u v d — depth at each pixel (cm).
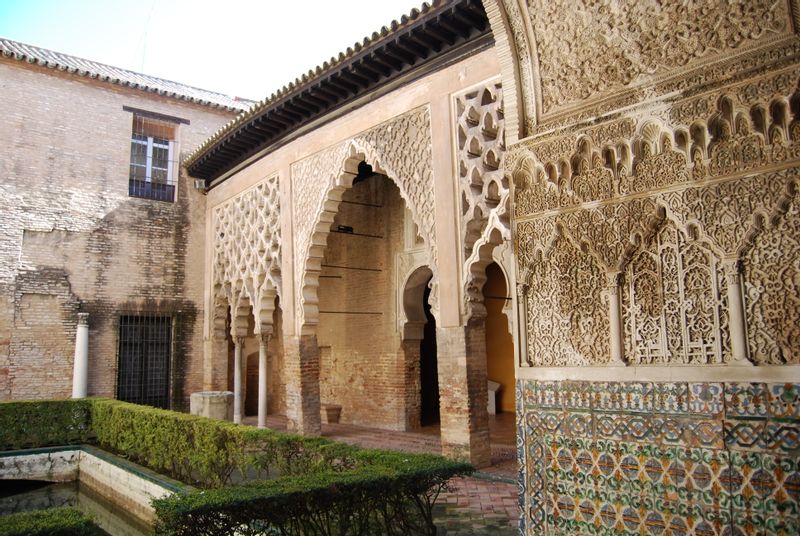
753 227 282
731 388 283
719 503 281
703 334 296
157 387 1367
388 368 1227
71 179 1296
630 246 323
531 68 381
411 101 848
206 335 1416
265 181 1190
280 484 396
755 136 284
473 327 750
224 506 359
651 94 321
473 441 730
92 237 1309
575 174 349
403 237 1215
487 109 742
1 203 1209
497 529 536
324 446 550
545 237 361
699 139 301
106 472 963
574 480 336
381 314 1252
